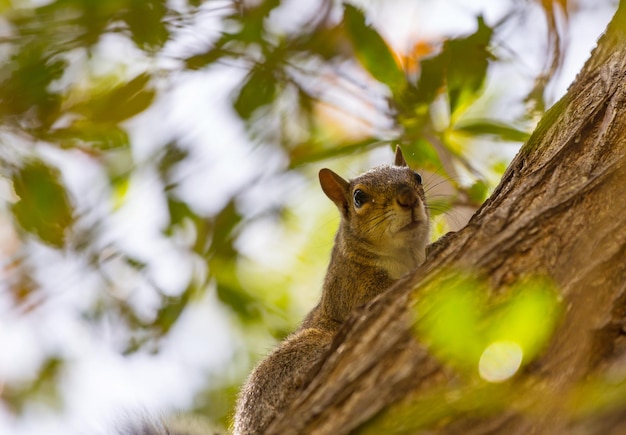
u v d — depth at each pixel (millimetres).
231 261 13734
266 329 14516
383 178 11602
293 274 15398
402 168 11898
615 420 4297
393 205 11281
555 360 5281
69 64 11891
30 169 12125
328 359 6293
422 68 11352
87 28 11648
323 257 15469
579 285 5793
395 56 11711
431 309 5816
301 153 13133
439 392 5336
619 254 6082
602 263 5996
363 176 11883
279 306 15117
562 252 6113
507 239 6250
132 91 11992
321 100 12633
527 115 11977
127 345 13484
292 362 10133
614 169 6594
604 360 5547
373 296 11492
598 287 5879
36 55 11672
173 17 11906
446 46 11297
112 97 11984
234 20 12180
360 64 12422
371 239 11477
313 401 5828
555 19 11648
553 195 6750
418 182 11812
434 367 5500
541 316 4852
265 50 12430
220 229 13453
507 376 4777
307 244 15547
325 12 12617
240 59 12445
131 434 11016
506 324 4949
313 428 5609
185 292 13602
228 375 14273
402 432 5121
